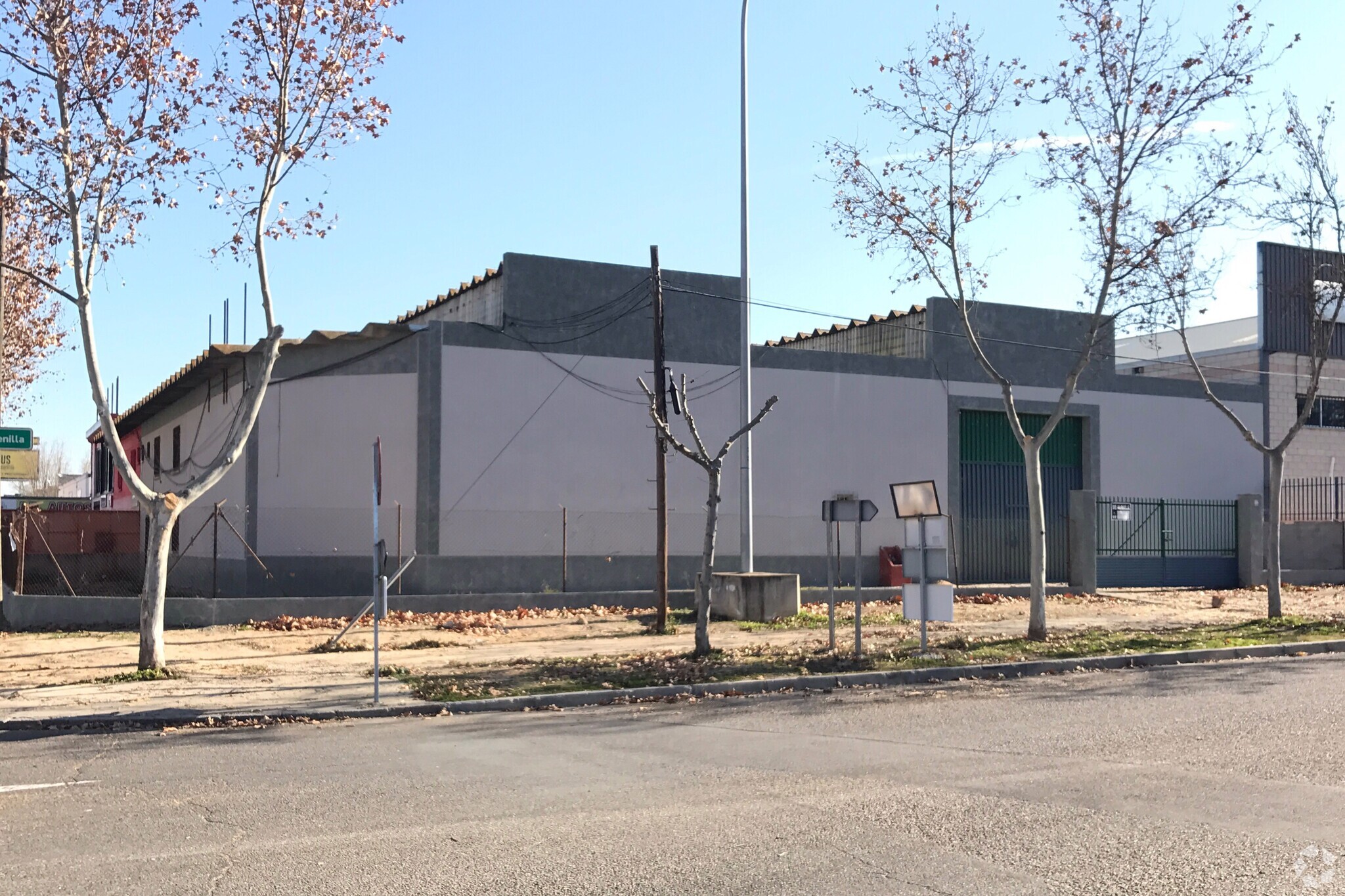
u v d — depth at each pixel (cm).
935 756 936
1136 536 2997
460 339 2458
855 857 632
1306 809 735
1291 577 3028
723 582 2202
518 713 1255
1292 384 3494
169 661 1574
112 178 1402
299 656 1639
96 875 610
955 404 2977
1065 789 802
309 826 714
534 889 580
